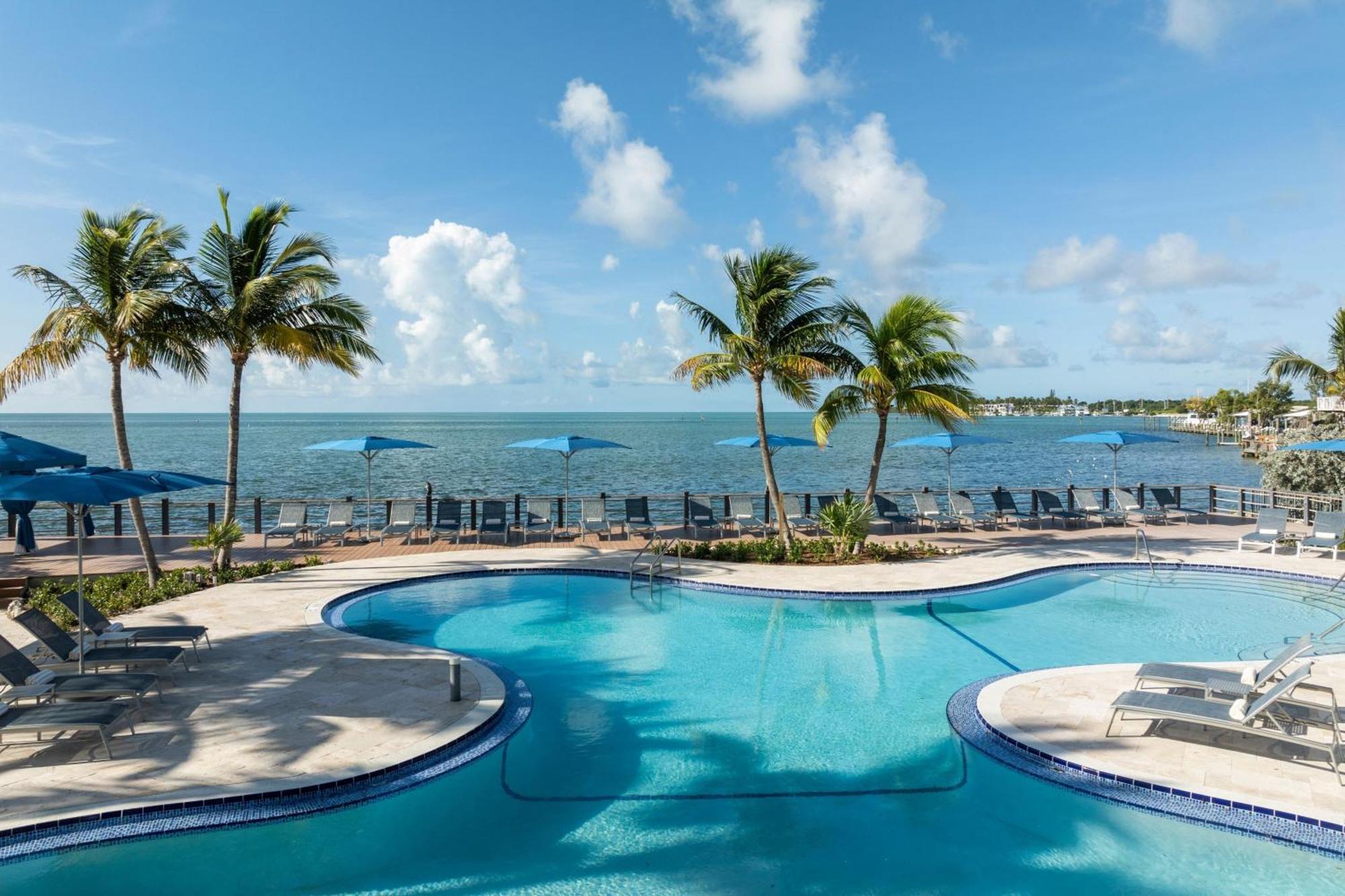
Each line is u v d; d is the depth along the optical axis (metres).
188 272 13.49
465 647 11.21
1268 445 71.19
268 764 6.80
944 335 17.25
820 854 5.90
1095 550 17.48
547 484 42.09
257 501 19.05
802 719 8.59
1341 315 26.92
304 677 9.09
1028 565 15.64
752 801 6.73
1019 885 5.50
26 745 7.14
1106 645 11.27
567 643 11.42
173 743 7.20
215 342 14.70
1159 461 68.44
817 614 12.90
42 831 5.80
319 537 18.70
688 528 20.48
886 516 19.80
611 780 7.10
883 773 7.28
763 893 5.41
